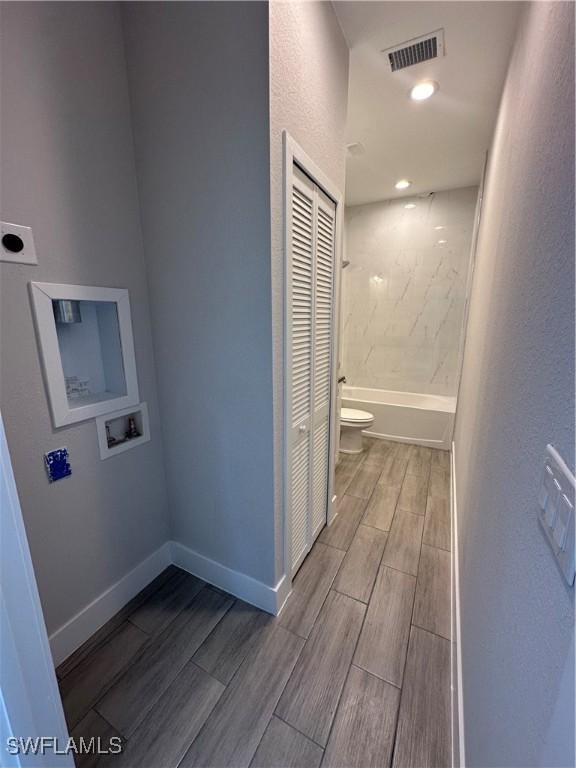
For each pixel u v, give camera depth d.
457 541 1.70
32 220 1.06
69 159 1.15
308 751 1.01
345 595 1.57
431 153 2.56
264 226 1.12
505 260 1.07
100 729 1.07
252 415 1.33
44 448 1.16
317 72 1.31
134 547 1.56
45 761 0.67
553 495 0.46
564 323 0.49
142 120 1.31
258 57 1.00
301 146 1.24
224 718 1.09
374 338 3.90
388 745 1.03
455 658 1.22
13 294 1.03
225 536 1.54
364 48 1.58
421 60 1.65
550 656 0.43
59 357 1.16
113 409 1.38
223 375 1.36
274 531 1.40
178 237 1.33
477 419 1.40
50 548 1.21
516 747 0.52
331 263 1.73
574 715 0.34
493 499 0.89
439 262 3.49
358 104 1.99
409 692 1.17
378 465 2.96
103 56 1.22
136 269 1.43
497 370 1.02
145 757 1.00
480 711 0.78
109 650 1.31
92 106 1.21
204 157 1.18
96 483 1.35
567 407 0.45
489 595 0.82
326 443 1.96
